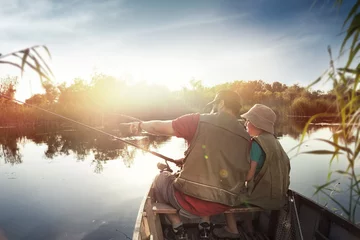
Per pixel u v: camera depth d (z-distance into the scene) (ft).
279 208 7.53
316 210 7.70
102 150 29.50
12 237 10.67
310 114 82.33
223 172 6.76
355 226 6.17
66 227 11.62
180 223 7.49
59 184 17.46
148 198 7.87
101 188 16.69
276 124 62.28
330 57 2.69
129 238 10.79
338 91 2.67
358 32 2.60
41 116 58.95
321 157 25.11
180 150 28.96
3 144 33.53
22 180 18.33
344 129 2.67
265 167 7.26
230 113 7.09
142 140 36.04
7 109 53.98
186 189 6.95
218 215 8.77
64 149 30.22
